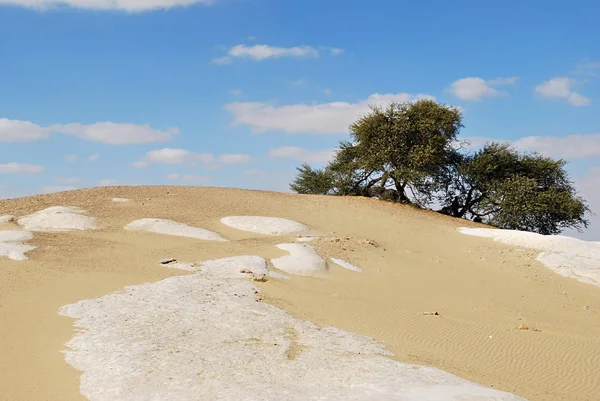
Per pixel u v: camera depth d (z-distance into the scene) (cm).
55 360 1427
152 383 1258
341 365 1411
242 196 4153
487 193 4900
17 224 3112
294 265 2531
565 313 2336
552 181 5056
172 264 2434
